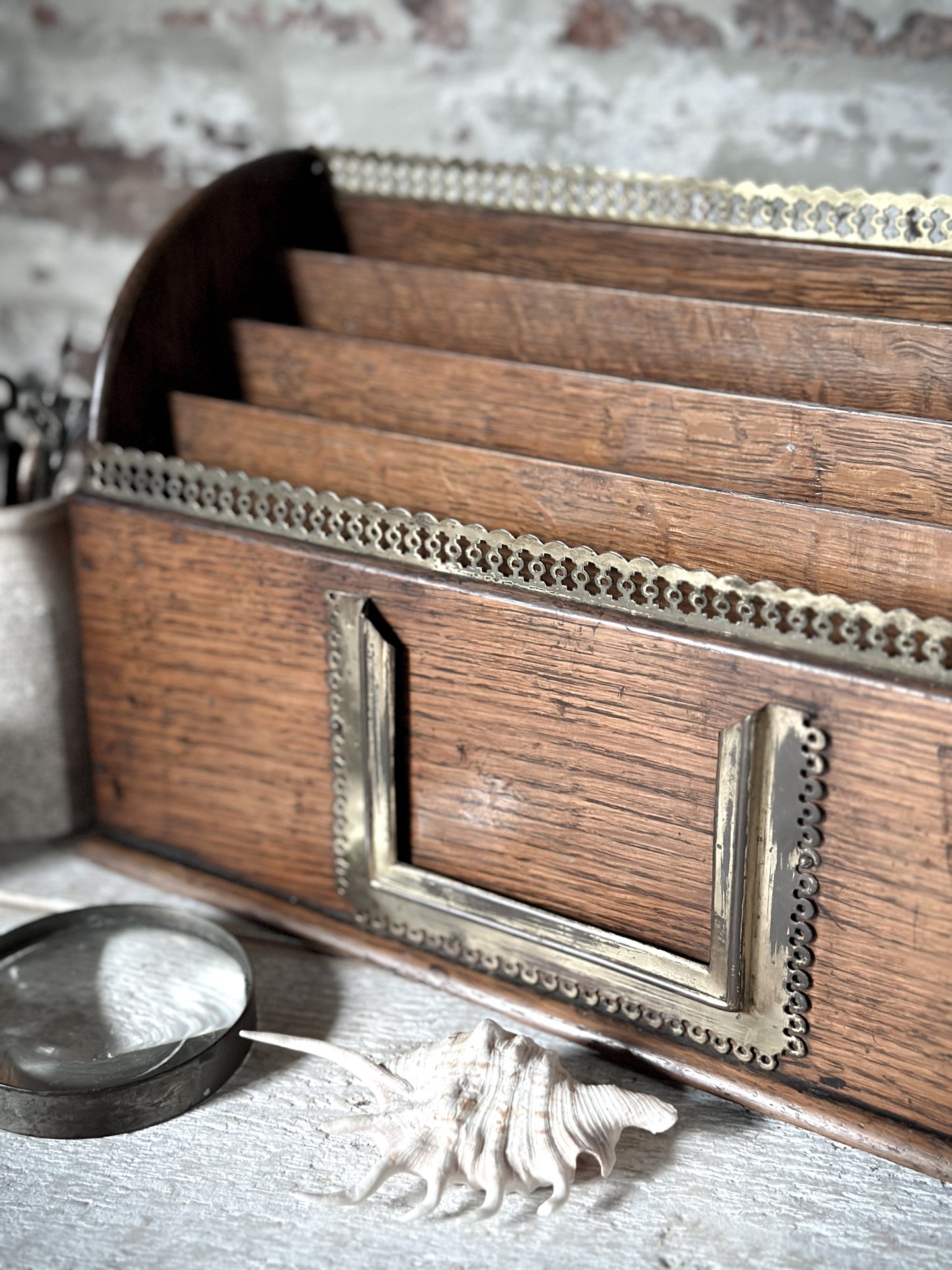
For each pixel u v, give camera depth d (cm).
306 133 61
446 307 49
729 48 54
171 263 49
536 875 44
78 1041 44
